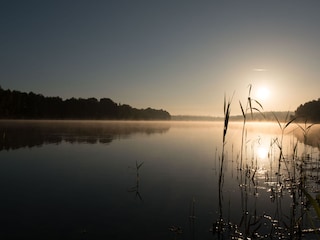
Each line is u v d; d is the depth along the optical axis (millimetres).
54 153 22953
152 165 18391
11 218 9141
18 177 14664
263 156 22922
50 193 11883
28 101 101938
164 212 9781
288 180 14242
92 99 130500
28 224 8672
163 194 11836
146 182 13789
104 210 9938
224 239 7777
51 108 111938
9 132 42562
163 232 8188
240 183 13719
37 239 7672
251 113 8359
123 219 9133
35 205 10383
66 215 9438
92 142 31922
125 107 149375
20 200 10930
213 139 39469
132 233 8102
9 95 95250
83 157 21203
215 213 9688
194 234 8094
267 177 15000
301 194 10883
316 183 13406
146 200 11031
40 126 62438
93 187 12836
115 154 23000
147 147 28281
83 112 123562
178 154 23562
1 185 13062
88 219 9109
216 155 23172
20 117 99250
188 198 11320
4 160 19516
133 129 64250
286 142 34188
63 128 57906
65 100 119688
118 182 13789
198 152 24953
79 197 11367
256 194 11844
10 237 7773
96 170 16562
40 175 15156
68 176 14945
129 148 27109
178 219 9156
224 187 12984
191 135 48188
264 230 8352
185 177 15000
